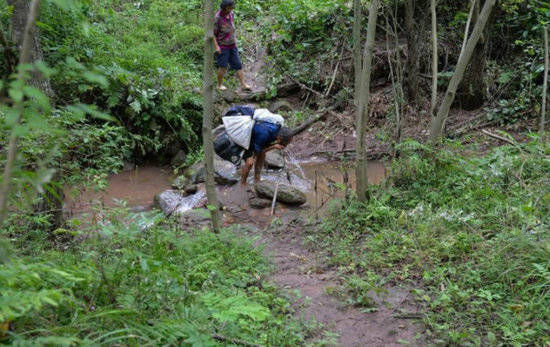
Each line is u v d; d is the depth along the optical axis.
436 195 5.41
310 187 7.50
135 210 6.80
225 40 9.22
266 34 11.42
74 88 7.78
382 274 4.19
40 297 1.81
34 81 4.29
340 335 3.38
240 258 4.40
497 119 9.00
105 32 9.85
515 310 3.36
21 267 2.02
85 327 2.22
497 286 3.65
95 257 3.16
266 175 7.91
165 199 6.83
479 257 4.06
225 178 7.38
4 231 3.66
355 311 3.68
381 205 5.31
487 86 9.44
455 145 6.29
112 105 7.96
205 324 2.72
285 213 6.31
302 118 9.91
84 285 2.50
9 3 4.25
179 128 8.95
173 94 8.77
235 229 5.51
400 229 4.81
